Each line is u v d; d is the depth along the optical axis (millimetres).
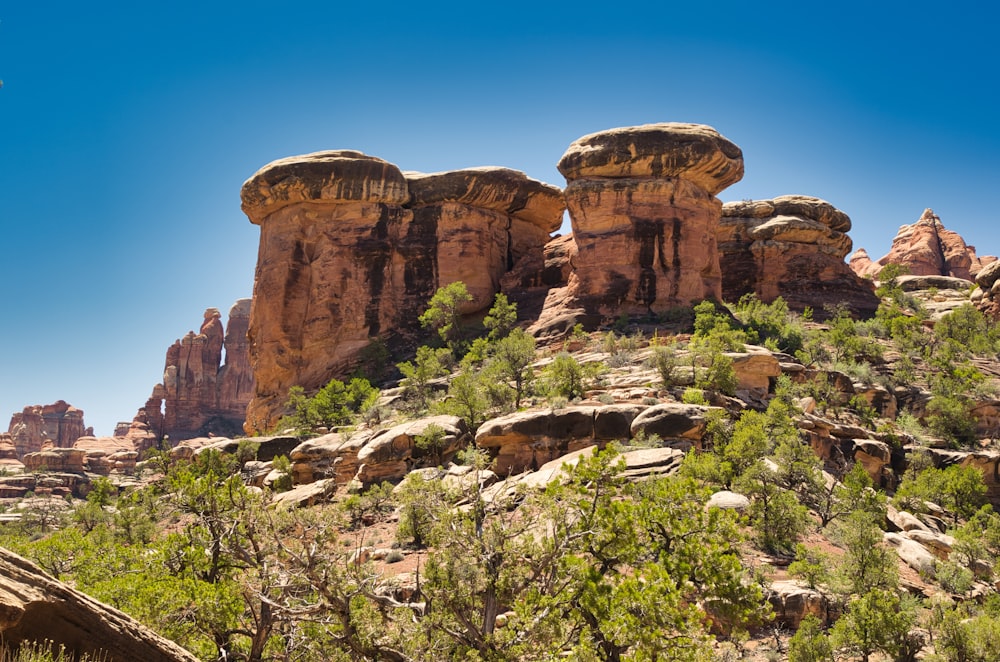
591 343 61281
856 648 21500
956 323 72688
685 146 66188
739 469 33656
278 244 76375
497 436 39844
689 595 20391
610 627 17141
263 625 18094
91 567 22656
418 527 30062
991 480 48062
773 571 25312
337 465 44562
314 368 73375
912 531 32844
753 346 53062
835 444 45344
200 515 21531
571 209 68812
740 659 20438
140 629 11289
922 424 55844
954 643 21312
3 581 9617
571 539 18734
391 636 18500
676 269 66188
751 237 90812
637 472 32875
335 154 77562
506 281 77312
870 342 66500
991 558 32125
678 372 47125
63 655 9875
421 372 59625
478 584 18953
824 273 88375
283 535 20734
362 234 75312
